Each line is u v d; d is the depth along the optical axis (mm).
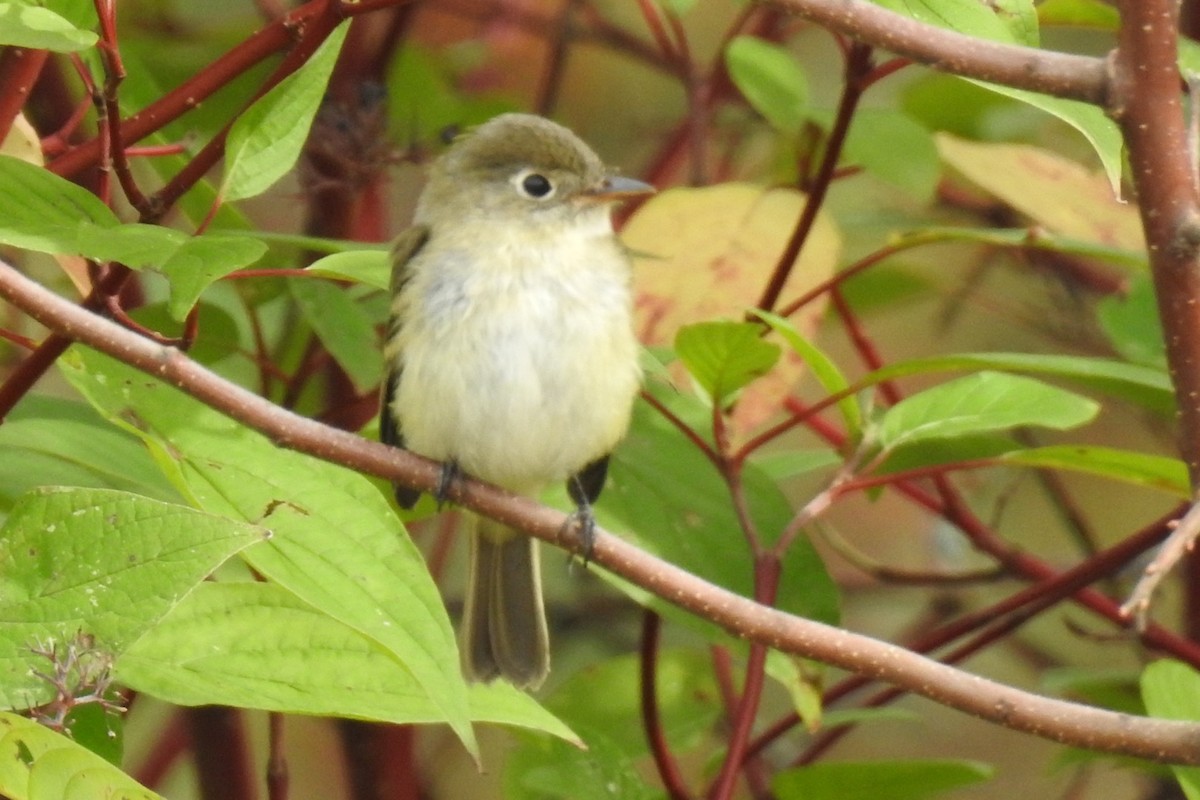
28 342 8023
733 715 10938
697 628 9055
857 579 15922
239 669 7340
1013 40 6883
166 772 12984
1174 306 6676
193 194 9594
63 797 5996
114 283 7543
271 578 6988
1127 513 16141
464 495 8086
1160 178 6551
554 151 9953
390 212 15000
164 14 14055
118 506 6457
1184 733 6840
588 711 11664
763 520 10039
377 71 12641
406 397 9672
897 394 12148
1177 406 6828
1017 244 9820
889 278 14133
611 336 9688
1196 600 12047
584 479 10039
